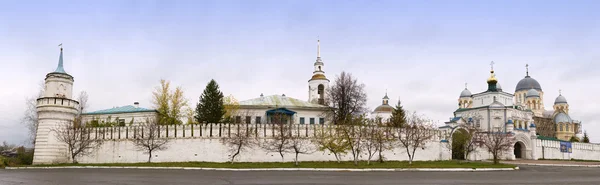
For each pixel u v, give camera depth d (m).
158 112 75.69
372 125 60.91
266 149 56.97
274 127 58.12
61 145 58.81
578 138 120.50
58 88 60.59
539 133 115.50
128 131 59.06
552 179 35.84
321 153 58.75
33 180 32.31
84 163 58.03
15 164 57.12
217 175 37.59
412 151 63.03
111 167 49.31
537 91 122.19
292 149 57.72
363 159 59.91
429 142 64.94
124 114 76.81
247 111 73.94
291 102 78.12
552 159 82.62
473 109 95.06
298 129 58.81
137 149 58.19
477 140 70.06
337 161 54.66
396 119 74.56
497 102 93.00
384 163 54.47
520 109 94.44
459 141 71.75
